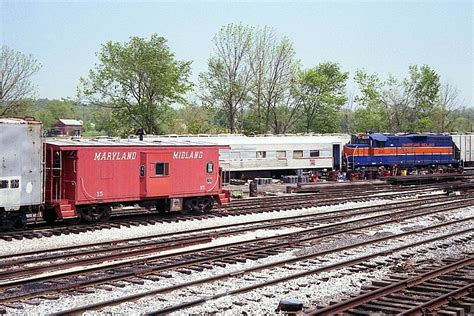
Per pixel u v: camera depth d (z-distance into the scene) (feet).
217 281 50.52
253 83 244.63
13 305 42.22
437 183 186.09
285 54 249.75
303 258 59.93
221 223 89.45
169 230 82.02
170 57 215.10
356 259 59.11
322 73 274.57
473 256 60.64
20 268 54.44
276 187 155.53
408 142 196.24
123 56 211.41
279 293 46.85
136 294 44.68
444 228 84.58
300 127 279.69
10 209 75.66
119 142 90.07
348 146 187.93
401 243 71.82
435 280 50.52
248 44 238.48
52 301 43.78
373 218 94.02
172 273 53.47
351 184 161.17
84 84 213.25
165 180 92.38
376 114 291.17
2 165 74.69
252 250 63.57
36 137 78.38
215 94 237.45
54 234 74.90
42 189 79.36
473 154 240.12
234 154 169.99
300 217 96.63
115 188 86.94
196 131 237.25
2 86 200.44
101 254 62.80
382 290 45.65
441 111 317.83
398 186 167.53
